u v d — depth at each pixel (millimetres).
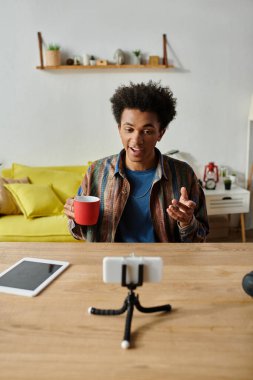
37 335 717
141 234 1412
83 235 1406
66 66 3369
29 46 3410
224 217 3748
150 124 1232
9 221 2914
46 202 3014
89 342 696
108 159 1486
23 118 3541
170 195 1410
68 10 3373
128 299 768
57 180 3322
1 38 3385
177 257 1077
